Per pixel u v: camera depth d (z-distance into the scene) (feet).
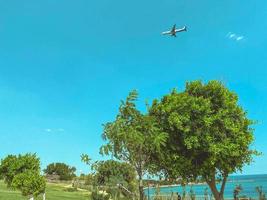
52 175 441.68
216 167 94.17
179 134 90.63
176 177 95.04
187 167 92.12
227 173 96.53
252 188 433.89
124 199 102.32
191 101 89.81
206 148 89.81
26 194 165.07
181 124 87.76
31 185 163.53
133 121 71.26
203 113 89.71
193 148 90.38
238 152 90.63
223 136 90.84
